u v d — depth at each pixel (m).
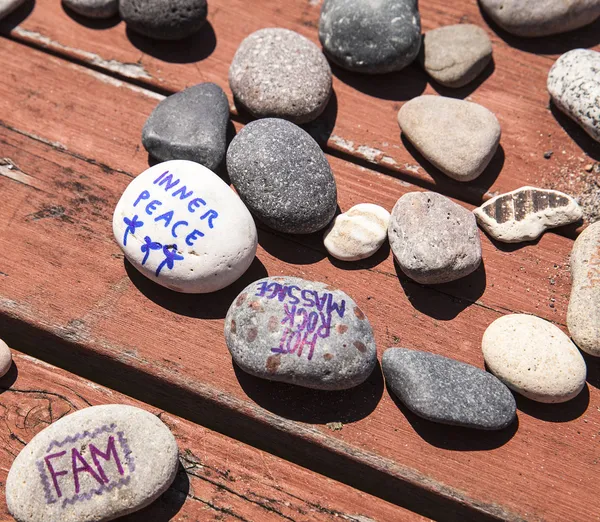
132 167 0.39
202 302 0.36
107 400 0.34
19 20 0.44
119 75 0.42
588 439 0.34
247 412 0.34
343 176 0.40
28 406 0.34
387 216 0.37
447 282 0.37
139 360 0.35
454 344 0.36
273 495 0.33
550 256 0.38
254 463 0.33
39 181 0.39
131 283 0.36
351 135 0.41
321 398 0.34
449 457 0.33
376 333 0.36
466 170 0.38
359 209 0.37
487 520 0.33
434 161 0.39
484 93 0.42
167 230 0.34
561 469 0.33
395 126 0.41
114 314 0.36
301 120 0.39
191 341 0.35
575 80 0.39
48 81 0.42
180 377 0.34
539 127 0.41
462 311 0.36
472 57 0.41
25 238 0.37
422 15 0.44
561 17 0.42
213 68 0.43
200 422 0.36
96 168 0.39
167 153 0.38
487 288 0.37
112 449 0.30
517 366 0.33
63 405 0.34
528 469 0.33
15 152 0.39
